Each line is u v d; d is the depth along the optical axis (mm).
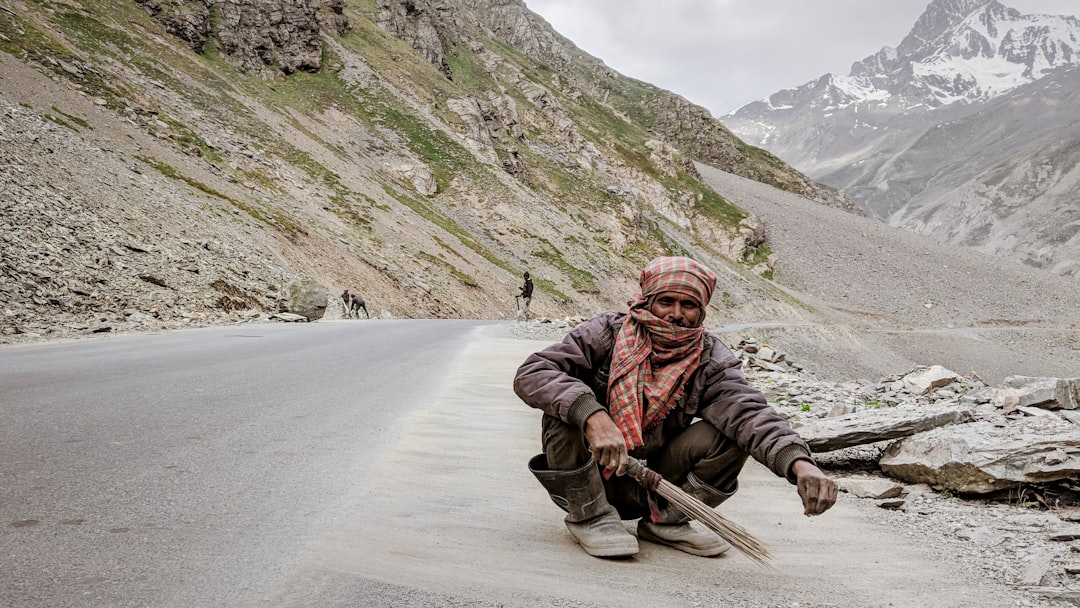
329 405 6309
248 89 79500
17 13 51688
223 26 86125
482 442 4977
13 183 21156
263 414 5652
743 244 144375
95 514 2934
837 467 5043
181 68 69312
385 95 96312
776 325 105250
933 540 3238
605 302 80062
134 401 6000
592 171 131125
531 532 3080
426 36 130500
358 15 118438
